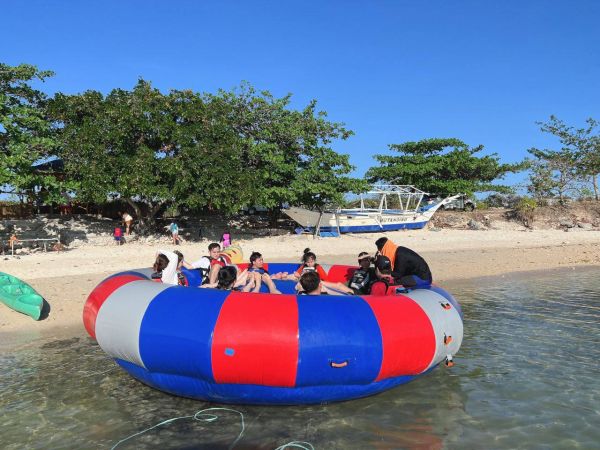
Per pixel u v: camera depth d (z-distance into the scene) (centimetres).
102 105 2077
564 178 3541
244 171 2227
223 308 491
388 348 491
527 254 1988
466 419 510
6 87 1995
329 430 486
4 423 504
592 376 630
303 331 472
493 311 1016
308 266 806
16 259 1612
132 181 1948
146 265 1514
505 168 3584
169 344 489
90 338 831
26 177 1806
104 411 532
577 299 1148
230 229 2544
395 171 3497
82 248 1941
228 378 481
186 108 2147
